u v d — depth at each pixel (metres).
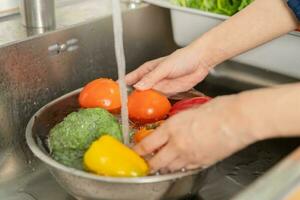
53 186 0.73
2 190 0.72
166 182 0.55
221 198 0.70
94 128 0.63
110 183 0.53
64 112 0.73
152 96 0.71
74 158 0.61
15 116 0.76
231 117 0.50
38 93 0.79
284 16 0.72
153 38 0.99
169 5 0.93
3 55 0.72
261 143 0.82
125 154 0.56
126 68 0.96
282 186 0.35
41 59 0.78
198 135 0.52
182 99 0.76
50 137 0.65
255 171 0.77
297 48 0.83
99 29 0.87
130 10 0.91
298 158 0.39
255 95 0.50
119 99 0.71
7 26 0.81
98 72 0.90
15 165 0.77
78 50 0.84
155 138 0.55
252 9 0.74
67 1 0.95
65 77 0.83
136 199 0.56
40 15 0.80
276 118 0.48
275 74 0.91
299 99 0.47
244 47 0.75
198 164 0.55
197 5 0.96
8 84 0.74
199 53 0.75
